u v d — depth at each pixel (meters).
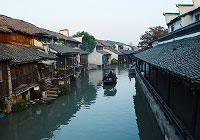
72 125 10.52
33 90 14.63
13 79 11.52
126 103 14.67
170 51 10.27
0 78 10.39
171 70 5.65
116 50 56.84
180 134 5.73
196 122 5.46
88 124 10.61
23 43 16.64
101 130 9.79
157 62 8.42
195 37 10.73
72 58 26.36
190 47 8.36
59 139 8.90
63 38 26.48
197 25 10.13
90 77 27.95
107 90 19.41
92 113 12.41
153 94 11.35
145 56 14.23
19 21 19.44
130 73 32.03
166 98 8.69
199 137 5.25
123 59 57.16
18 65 12.02
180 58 7.03
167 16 20.56
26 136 9.25
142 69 23.27
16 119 11.06
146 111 13.16
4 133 9.52
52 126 10.40
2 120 10.70
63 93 16.94
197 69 4.57
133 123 10.67
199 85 3.71
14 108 11.55
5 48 12.39
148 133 9.73
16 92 11.56
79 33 39.19
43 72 15.80
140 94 17.73
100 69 38.72
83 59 33.88
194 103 5.01
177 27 17.47
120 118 11.46
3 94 10.65
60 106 13.87
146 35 36.00
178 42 12.50
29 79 13.59
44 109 13.07
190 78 4.02
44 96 14.79
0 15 17.45
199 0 15.70
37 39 19.62
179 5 17.31
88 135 9.23
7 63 10.73
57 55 20.45
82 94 17.64
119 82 24.05
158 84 11.08
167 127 7.09
